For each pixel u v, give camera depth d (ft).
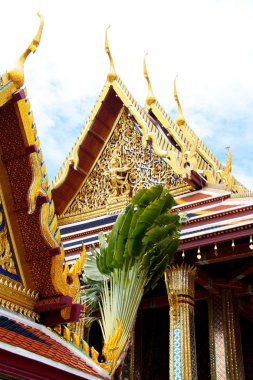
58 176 48.91
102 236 26.89
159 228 23.00
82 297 24.95
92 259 25.63
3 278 16.29
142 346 46.06
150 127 45.70
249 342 45.96
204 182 42.27
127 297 22.34
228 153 42.04
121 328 20.34
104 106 48.96
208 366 42.91
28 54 17.12
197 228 34.73
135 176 45.98
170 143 44.50
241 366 37.09
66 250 40.27
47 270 17.16
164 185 44.04
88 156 49.01
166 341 45.62
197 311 45.06
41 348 14.67
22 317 16.60
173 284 35.40
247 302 43.68
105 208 46.16
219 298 39.14
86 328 34.71
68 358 15.83
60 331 17.92
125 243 23.21
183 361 33.06
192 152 42.68
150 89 49.49
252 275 40.40
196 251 35.50
